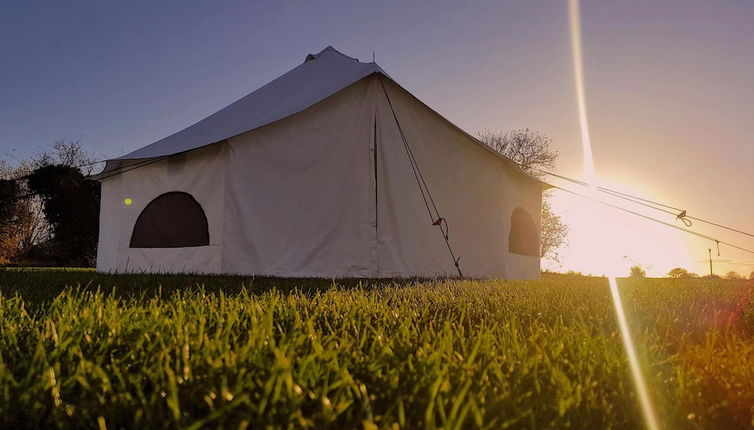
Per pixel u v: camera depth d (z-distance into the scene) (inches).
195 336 58.5
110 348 55.4
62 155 808.9
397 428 31.1
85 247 622.8
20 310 79.0
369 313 87.7
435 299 118.8
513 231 327.9
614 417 41.4
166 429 34.8
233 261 221.6
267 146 235.3
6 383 42.2
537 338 64.4
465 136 293.0
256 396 38.3
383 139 262.2
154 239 244.7
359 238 247.4
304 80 321.4
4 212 589.9
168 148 258.8
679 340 76.1
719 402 46.8
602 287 189.9
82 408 38.7
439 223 264.2
